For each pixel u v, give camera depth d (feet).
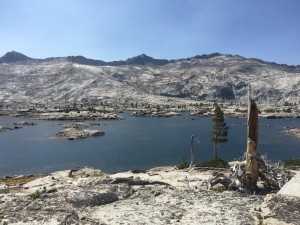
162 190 107.55
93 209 88.99
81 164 321.32
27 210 83.46
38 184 134.41
